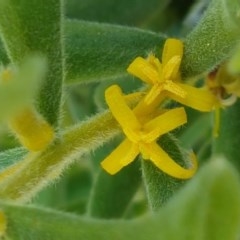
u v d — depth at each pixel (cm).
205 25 7
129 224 5
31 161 6
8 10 6
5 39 6
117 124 7
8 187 6
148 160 7
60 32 6
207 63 7
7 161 7
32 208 5
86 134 6
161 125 7
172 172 7
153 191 7
